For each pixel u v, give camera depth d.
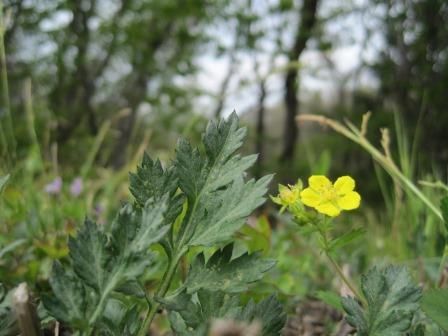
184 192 0.10
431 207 0.19
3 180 0.11
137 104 1.54
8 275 0.18
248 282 0.09
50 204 0.28
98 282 0.08
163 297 0.10
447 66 1.73
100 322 0.08
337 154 1.86
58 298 0.08
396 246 0.29
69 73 1.50
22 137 0.76
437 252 0.20
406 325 0.10
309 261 0.28
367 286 0.10
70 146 0.84
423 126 1.59
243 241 0.19
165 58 1.67
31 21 1.24
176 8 1.55
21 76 1.32
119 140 1.03
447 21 1.82
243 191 0.10
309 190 0.11
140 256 0.08
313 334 0.18
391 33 1.94
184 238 0.10
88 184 0.38
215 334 0.06
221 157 0.10
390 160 0.21
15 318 0.10
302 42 1.78
